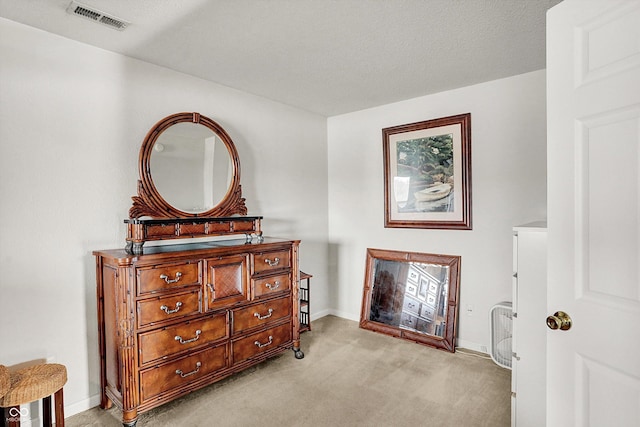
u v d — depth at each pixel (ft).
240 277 8.15
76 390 7.11
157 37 7.04
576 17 3.66
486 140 9.78
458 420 6.68
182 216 8.59
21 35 6.46
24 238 6.52
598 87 3.46
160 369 6.80
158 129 8.25
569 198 3.74
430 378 8.34
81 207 7.22
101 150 7.50
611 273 3.38
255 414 6.92
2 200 6.29
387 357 9.55
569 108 3.73
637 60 3.15
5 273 6.32
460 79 9.53
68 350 7.02
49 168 6.81
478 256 10.00
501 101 9.50
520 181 9.25
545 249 6.03
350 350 10.03
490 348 9.05
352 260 12.87
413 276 11.12
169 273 6.93
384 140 11.78
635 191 3.19
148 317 6.63
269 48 7.59
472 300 10.12
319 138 13.06
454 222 10.34
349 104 11.80
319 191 13.04
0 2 5.75
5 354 6.31
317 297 12.98
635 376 3.17
